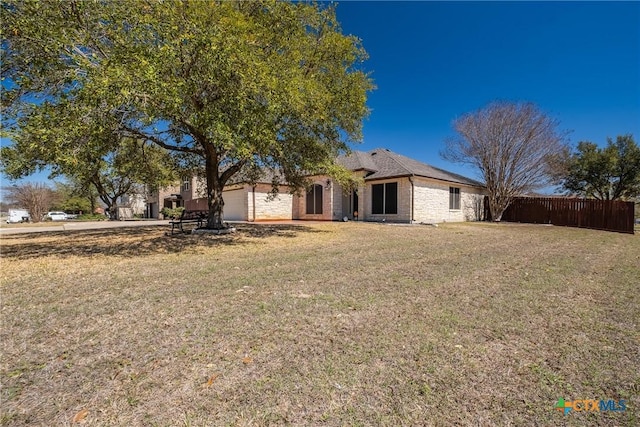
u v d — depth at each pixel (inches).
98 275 208.4
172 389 84.0
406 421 72.1
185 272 216.1
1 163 308.5
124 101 227.6
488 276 205.0
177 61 250.1
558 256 279.4
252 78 268.2
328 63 407.8
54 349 106.0
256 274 210.1
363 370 93.0
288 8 351.9
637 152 902.4
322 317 134.0
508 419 72.9
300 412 74.9
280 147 352.2
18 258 271.0
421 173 682.2
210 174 440.8
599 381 87.9
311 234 448.1
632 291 172.9
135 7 253.3
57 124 238.4
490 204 838.5
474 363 97.4
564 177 948.6
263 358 100.0
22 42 247.6
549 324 127.4
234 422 71.4
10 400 78.7
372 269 224.7
